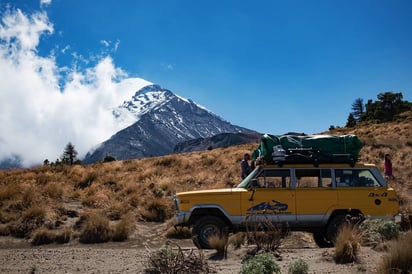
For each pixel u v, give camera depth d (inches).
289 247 431.2
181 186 858.8
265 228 408.2
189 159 1205.1
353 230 351.9
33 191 671.8
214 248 381.7
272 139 434.3
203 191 426.0
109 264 353.4
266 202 416.5
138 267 328.5
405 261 262.2
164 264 301.4
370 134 1577.3
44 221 577.3
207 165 1101.7
